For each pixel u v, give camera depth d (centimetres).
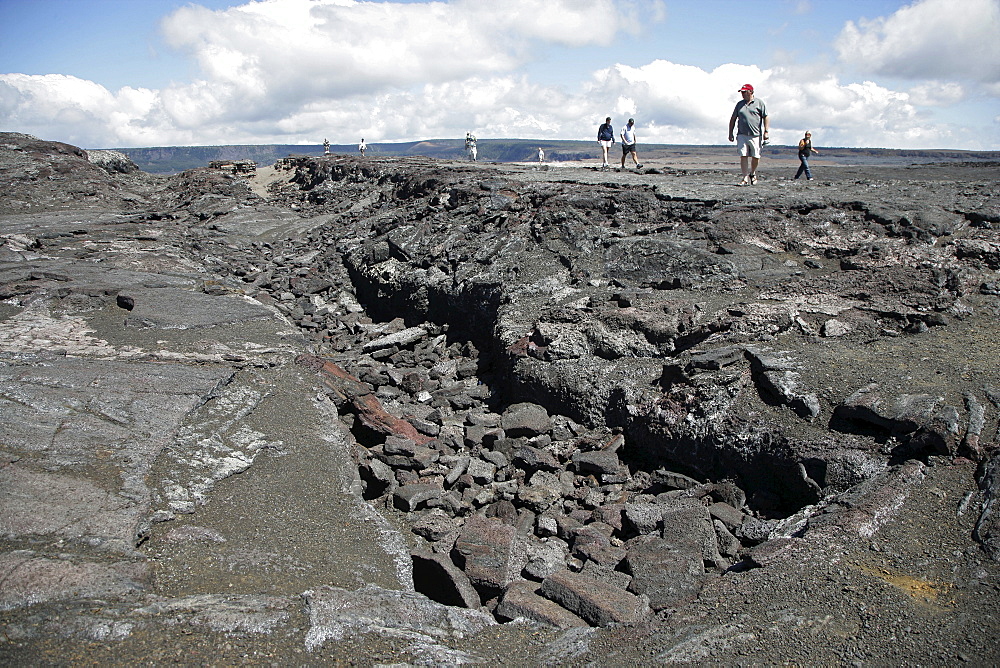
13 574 371
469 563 489
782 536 459
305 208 2305
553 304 873
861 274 781
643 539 514
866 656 326
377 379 934
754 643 344
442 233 1264
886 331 661
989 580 367
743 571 418
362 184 2233
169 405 615
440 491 620
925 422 488
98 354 738
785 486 549
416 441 717
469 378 916
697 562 462
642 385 695
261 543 466
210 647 341
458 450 728
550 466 661
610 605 404
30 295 930
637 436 668
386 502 620
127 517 455
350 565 461
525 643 381
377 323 1271
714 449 596
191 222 2045
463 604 457
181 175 2817
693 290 821
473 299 1027
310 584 429
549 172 1717
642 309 778
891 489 455
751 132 1223
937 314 665
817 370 595
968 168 1878
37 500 455
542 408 756
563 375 755
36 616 350
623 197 1103
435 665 344
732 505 559
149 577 402
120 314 909
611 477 634
